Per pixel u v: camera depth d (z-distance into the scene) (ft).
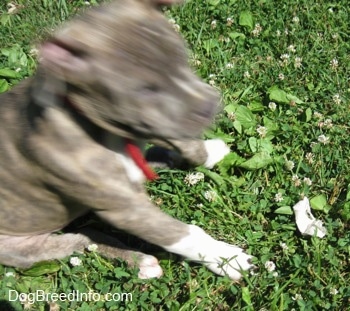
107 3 1.96
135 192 2.18
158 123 1.87
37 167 2.12
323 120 2.93
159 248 2.52
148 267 2.42
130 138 2.00
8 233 2.39
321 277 2.39
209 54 3.27
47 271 2.46
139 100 1.85
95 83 1.84
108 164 2.08
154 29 1.88
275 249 2.52
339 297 2.34
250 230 2.56
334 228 2.56
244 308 2.31
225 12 3.47
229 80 3.14
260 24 3.42
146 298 2.38
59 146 2.03
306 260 2.42
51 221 2.35
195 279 2.41
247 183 2.71
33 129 2.06
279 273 2.42
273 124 2.90
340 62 3.22
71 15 3.47
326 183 2.70
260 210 2.62
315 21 3.40
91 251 2.48
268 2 3.51
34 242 2.45
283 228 2.55
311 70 3.17
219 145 2.76
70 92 1.91
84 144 2.03
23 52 3.27
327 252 2.45
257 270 2.42
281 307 2.30
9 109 2.14
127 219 2.18
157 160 2.72
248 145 2.81
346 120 2.94
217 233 2.57
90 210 2.37
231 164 2.74
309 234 2.50
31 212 2.30
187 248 2.33
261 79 3.14
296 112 2.98
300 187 2.67
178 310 2.32
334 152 2.79
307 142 2.86
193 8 3.50
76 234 2.51
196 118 1.88
